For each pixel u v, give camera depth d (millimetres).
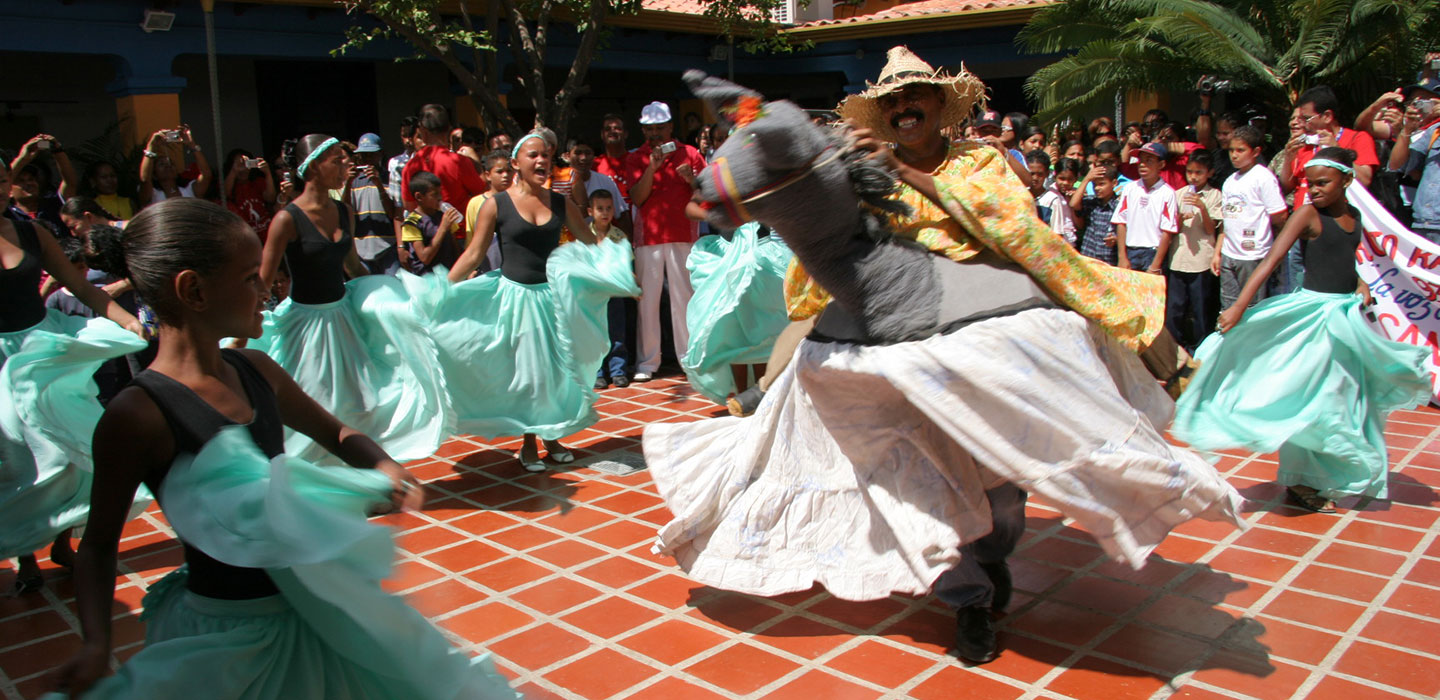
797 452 3701
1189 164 8391
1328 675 3414
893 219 3381
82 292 4480
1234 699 3281
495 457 6289
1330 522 4805
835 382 3354
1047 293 3369
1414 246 5871
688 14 14055
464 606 4137
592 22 9695
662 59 15422
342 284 5375
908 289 3152
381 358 5449
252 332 2238
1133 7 11922
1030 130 10547
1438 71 9602
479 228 5664
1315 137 8141
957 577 3523
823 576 3617
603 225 7715
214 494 2027
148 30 10648
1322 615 3852
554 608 4102
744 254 6262
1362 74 11438
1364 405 4797
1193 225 8391
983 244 3375
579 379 5848
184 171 10836
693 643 3773
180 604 2238
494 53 9789
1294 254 7695
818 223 2988
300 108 14742
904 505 3393
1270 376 4832
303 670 2219
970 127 5648
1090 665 3525
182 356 2152
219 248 2105
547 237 5762
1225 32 11359
